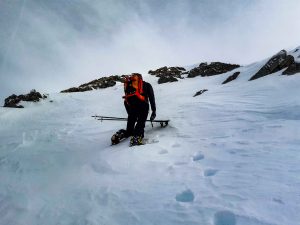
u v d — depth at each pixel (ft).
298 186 8.95
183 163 13.41
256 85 34.47
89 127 32.71
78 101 76.89
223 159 13.01
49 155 21.83
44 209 11.22
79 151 21.47
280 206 8.02
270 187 9.24
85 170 15.16
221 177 10.84
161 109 32.45
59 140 27.71
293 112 20.15
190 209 8.86
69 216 10.15
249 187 9.52
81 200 11.27
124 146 18.39
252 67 50.90
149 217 8.95
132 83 19.75
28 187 14.69
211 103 29.12
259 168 11.07
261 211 7.96
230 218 8.25
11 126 52.75
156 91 68.03
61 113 59.26
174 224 8.28
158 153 15.57
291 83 29.99
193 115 25.57
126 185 11.91
